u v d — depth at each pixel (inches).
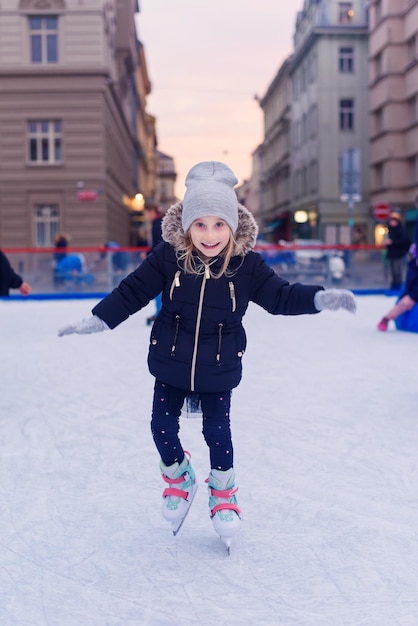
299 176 1809.8
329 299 97.4
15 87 995.3
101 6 989.8
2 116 1001.5
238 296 101.3
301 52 1684.3
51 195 1010.7
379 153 1402.6
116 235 1214.3
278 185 2174.0
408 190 1326.3
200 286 100.0
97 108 999.6
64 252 649.0
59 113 999.6
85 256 650.8
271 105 2301.9
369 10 1491.1
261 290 102.2
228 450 106.0
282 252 661.3
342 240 1556.3
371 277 677.3
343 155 745.0
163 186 4660.4
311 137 1641.2
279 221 2058.3
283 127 2007.9
